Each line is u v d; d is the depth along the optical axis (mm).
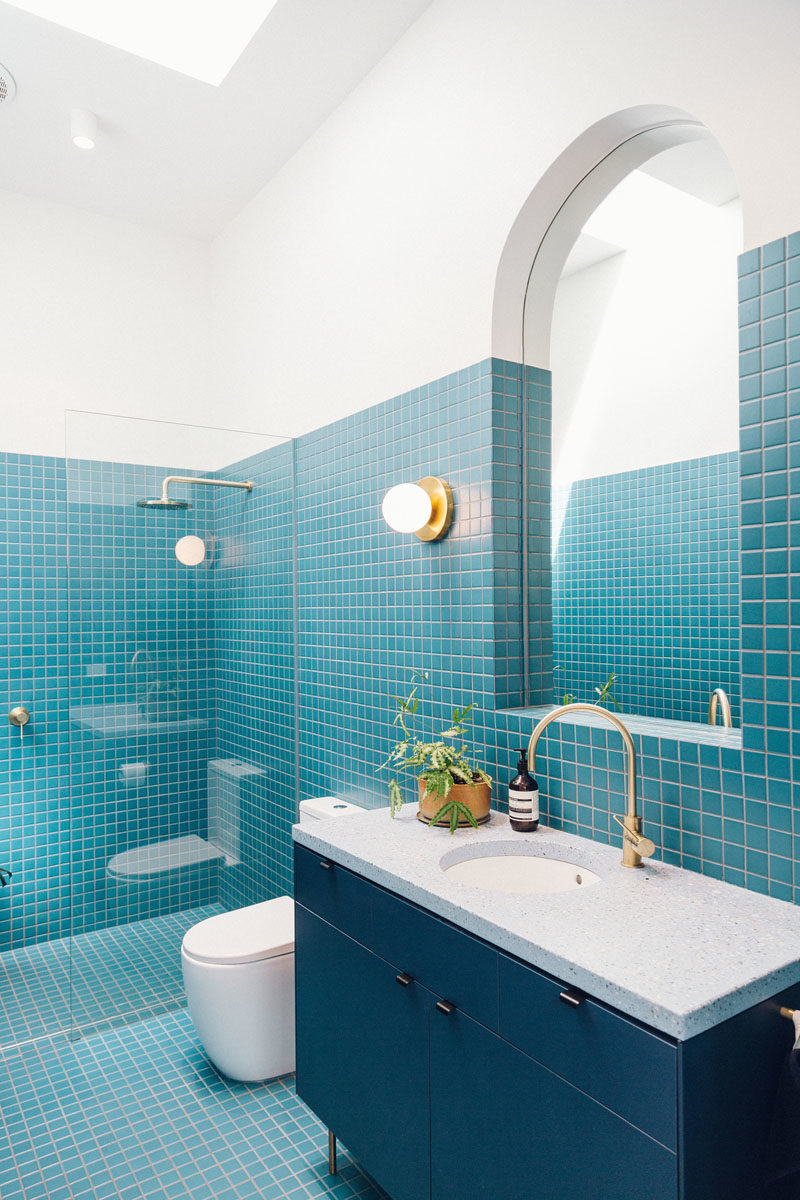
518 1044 1119
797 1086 971
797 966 1028
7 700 3014
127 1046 2273
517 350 1921
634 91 1480
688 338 1497
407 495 1939
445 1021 1271
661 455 1562
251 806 2730
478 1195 1198
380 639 2320
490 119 1864
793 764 1222
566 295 1808
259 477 2754
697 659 1489
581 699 1783
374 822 1770
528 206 1772
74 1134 1848
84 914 2424
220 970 1973
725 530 1424
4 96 2488
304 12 2105
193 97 2506
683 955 1038
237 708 2715
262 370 3100
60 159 2871
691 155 1476
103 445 2480
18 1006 2533
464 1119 1229
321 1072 1675
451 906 1246
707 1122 913
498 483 1872
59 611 3133
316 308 2691
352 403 2473
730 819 1317
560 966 1037
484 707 1888
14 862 3014
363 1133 1511
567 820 1649
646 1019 916
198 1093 2020
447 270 2023
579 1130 1019
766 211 1252
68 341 3221
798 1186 1034
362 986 1512
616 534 1673
